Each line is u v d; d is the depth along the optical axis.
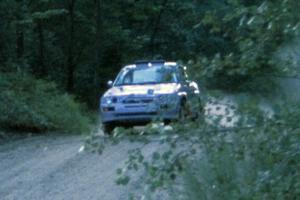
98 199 12.05
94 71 43.94
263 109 5.85
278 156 5.57
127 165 6.10
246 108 5.90
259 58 5.74
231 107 6.04
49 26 43.34
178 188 7.63
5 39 32.88
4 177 14.95
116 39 44.97
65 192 12.96
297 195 5.44
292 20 5.44
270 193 5.48
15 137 23.12
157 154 5.95
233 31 5.81
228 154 6.44
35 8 39.50
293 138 5.50
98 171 14.62
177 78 6.40
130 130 6.00
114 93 21.14
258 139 5.85
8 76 28.41
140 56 47.72
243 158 6.15
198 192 7.07
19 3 34.62
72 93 43.03
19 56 36.25
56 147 19.23
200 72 5.91
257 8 5.48
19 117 24.30
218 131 6.07
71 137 22.72
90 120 29.25
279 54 5.75
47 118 25.42
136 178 11.78
